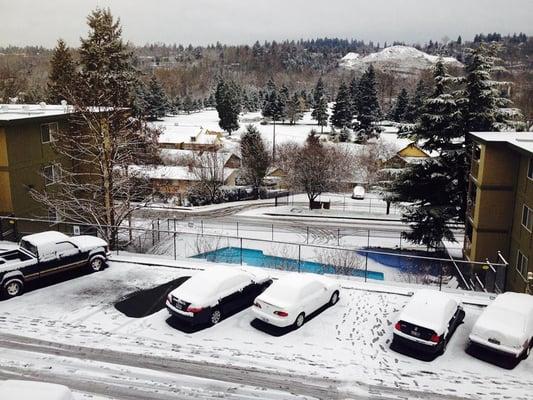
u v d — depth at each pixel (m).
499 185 26.91
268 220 49.09
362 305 18.34
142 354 14.50
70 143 33.62
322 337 15.95
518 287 25.44
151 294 18.66
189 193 58.75
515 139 26.36
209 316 16.31
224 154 65.69
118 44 40.81
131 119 35.91
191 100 162.50
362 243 40.31
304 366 14.19
